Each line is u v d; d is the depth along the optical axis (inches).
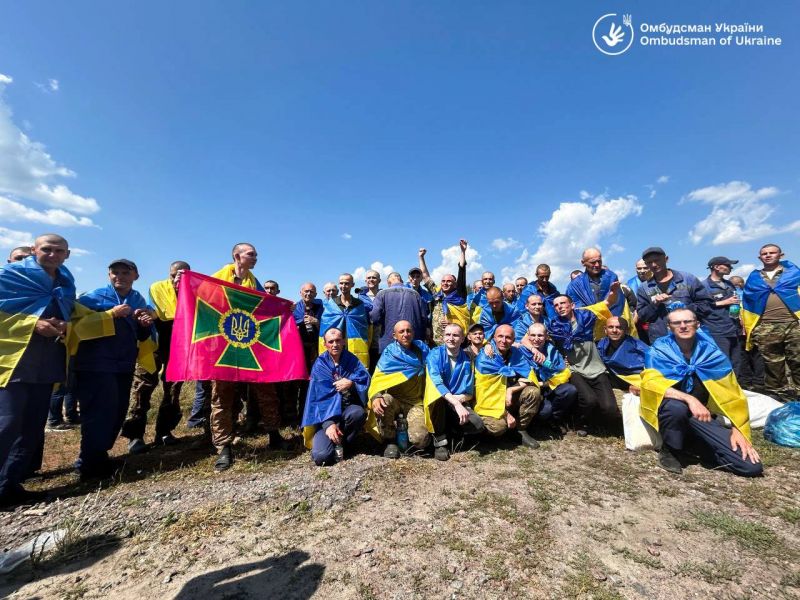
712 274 282.2
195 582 96.7
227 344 181.2
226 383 176.4
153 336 193.3
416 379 188.9
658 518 120.0
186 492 141.6
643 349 200.2
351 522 121.6
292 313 207.6
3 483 136.7
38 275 144.9
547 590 91.3
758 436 184.5
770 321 243.1
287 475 156.5
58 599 92.7
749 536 108.6
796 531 112.0
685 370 159.9
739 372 246.1
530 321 222.4
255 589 93.7
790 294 235.8
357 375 184.5
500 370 192.5
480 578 95.5
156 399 307.1
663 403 159.3
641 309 235.3
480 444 191.2
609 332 205.0
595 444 187.2
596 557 102.4
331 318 243.4
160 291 220.1
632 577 95.0
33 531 118.6
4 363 133.6
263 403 193.8
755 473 144.8
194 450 200.7
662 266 229.9
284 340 198.7
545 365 199.2
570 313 216.2
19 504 138.9
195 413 242.7
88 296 167.0
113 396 166.6
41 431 147.8
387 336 231.0
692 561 100.0
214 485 148.7
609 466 159.6
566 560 101.4
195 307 178.9
